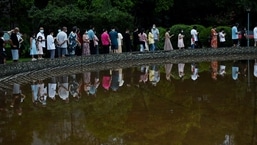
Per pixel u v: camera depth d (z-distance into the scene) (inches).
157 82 638.5
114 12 1178.0
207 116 398.0
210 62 966.4
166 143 313.7
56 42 954.7
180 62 989.8
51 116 416.2
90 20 1121.4
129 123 382.0
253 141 310.2
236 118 386.9
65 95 535.2
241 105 445.1
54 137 338.6
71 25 1096.8
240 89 549.6
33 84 634.8
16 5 1277.1
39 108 455.8
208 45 1331.2
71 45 952.9
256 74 709.3
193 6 1684.3
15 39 770.8
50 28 1082.1
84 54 988.6
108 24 1158.3
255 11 1619.1
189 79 663.1
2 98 516.7
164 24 1691.7
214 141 313.6
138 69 844.6
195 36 1213.1
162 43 1267.2
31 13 1161.4
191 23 1711.4
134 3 1494.8
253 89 546.9
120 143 319.0
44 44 878.4
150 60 1059.3
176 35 1296.8
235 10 1642.5
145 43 1125.1
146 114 415.5
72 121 394.0
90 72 799.1
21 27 1282.0
